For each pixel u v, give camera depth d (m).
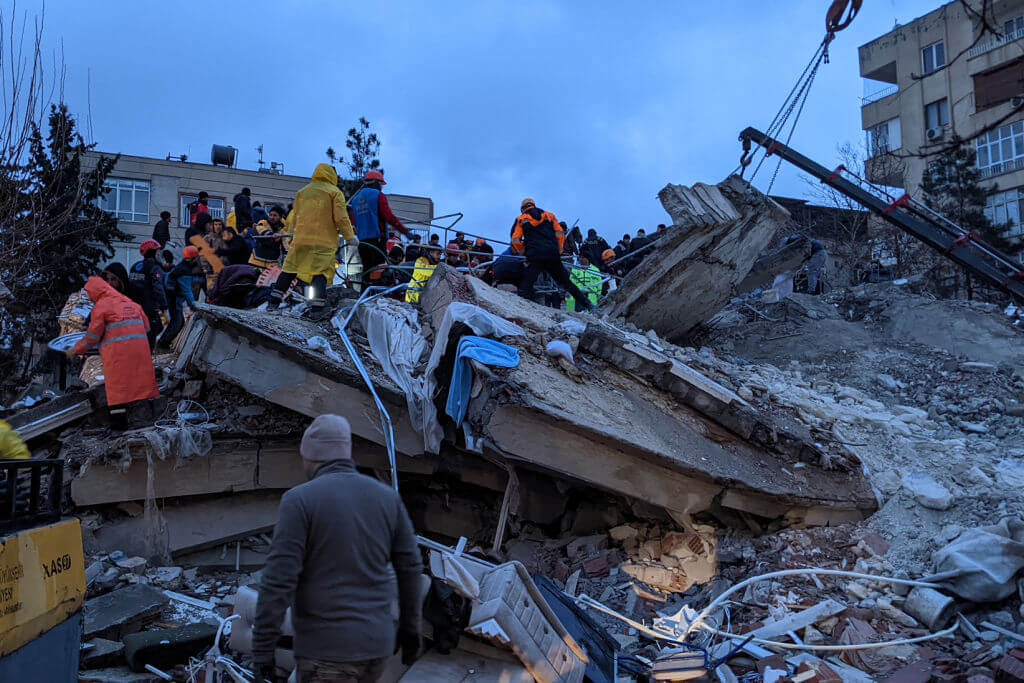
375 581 3.08
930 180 24.53
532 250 10.52
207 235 11.51
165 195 30.47
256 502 7.56
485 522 8.16
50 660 3.61
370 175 10.18
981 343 12.10
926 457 7.95
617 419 7.09
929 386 11.26
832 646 5.30
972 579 5.64
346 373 7.14
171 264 13.67
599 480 6.87
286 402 7.25
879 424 8.94
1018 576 5.68
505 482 7.90
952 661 5.03
